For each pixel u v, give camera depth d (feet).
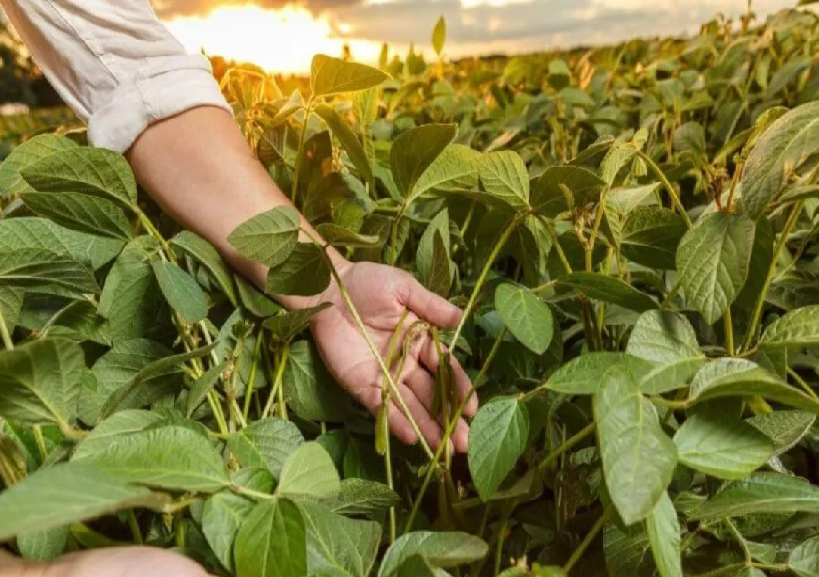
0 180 2.84
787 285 2.82
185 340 2.76
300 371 2.93
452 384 2.61
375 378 2.84
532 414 2.14
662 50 9.16
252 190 3.09
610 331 3.22
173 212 3.22
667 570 1.60
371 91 3.98
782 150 1.92
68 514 1.36
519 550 2.58
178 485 1.69
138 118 3.10
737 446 1.84
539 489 2.12
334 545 1.92
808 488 1.93
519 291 2.29
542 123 5.72
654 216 2.53
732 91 6.14
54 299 3.00
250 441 2.38
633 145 2.81
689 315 3.16
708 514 1.92
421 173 2.87
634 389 1.67
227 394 2.64
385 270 2.87
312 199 3.45
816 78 5.28
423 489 2.31
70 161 2.49
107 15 3.18
